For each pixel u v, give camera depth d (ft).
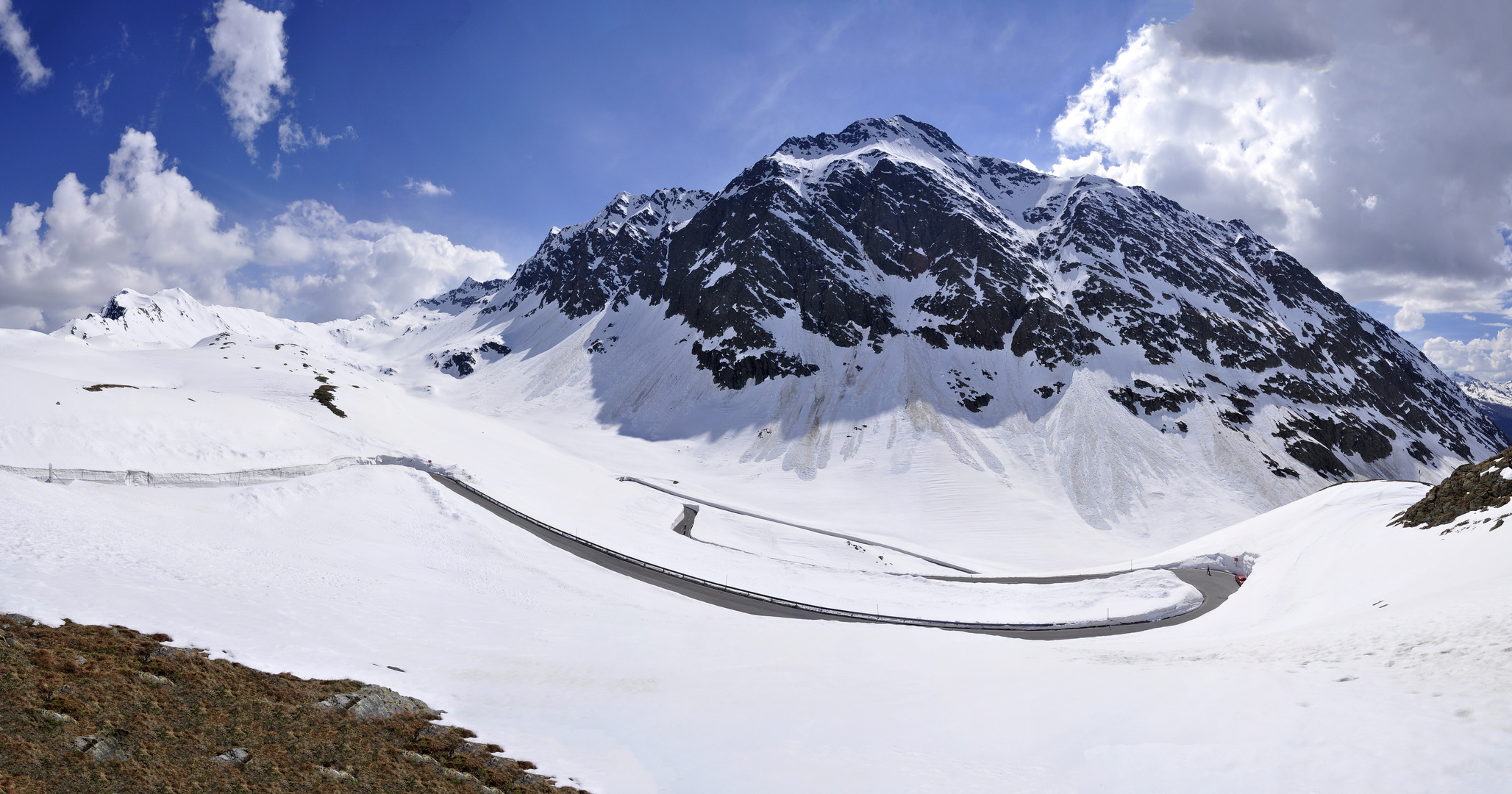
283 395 317.22
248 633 76.07
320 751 57.67
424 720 67.72
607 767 62.03
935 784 53.01
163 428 191.01
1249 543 242.78
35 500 116.06
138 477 162.61
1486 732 43.50
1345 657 68.54
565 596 152.87
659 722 72.74
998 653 111.45
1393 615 84.02
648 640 116.26
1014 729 61.98
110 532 108.37
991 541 401.29
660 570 202.28
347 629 90.99
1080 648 122.72
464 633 104.47
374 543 170.40
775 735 67.10
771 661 104.63
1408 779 40.91
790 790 54.65
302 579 114.42
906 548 358.64
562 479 355.15
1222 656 84.99
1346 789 41.63
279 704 61.93
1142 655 100.07
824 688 84.64
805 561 278.46
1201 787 46.03
